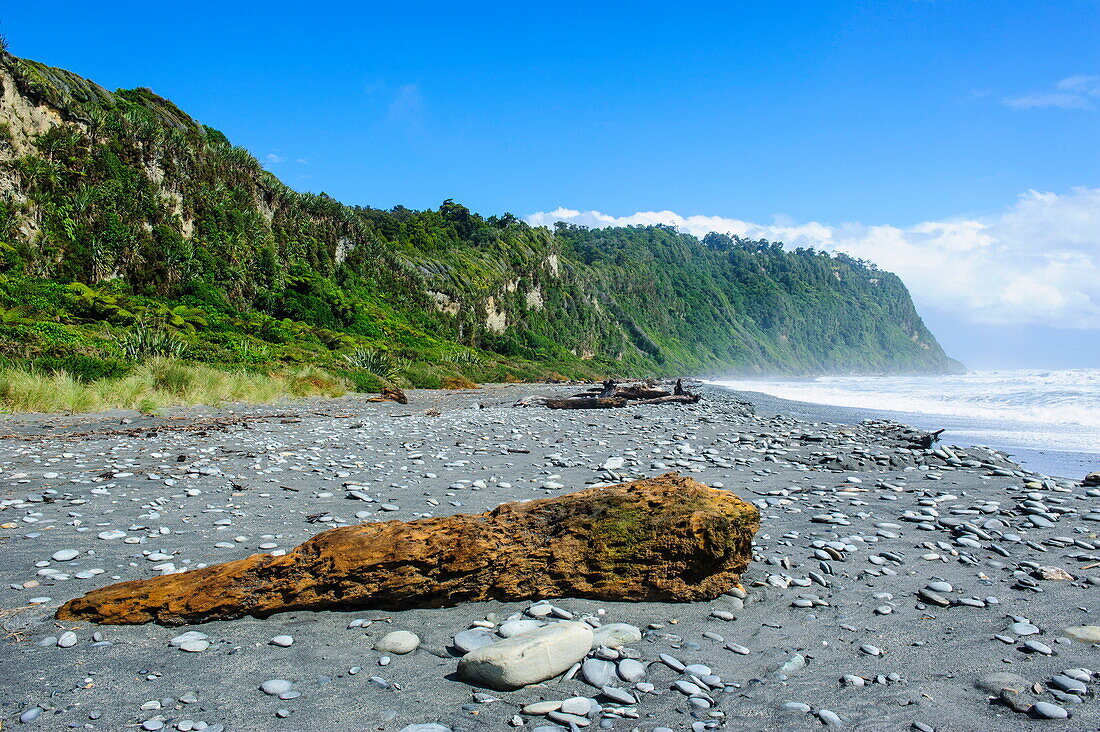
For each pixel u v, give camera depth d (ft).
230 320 160.66
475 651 10.05
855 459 32.27
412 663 10.53
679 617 12.53
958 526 18.69
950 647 11.05
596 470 28.84
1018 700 9.18
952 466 31.60
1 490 22.38
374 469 28.63
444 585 12.83
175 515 19.56
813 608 12.95
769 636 11.62
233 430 42.42
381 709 9.02
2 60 160.86
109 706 8.87
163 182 192.75
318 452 33.40
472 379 180.96
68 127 172.24
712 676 10.01
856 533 18.45
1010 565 15.51
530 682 9.86
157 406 51.88
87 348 79.00
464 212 454.40
